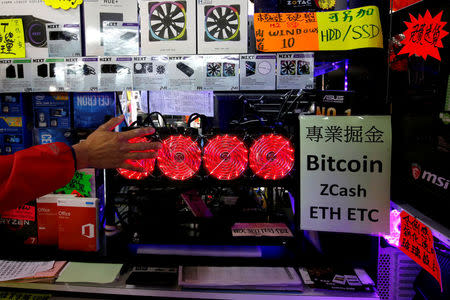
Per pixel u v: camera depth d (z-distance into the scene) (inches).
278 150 50.3
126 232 53.6
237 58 54.3
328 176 50.8
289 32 53.9
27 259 54.8
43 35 57.0
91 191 57.8
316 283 48.6
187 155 50.8
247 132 51.2
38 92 61.1
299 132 51.1
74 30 56.5
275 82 54.1
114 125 40.0
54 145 35.9
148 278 49.9
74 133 61.6
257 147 50.4
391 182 52.1
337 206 50.8
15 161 33.7
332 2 54.6
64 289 49.6
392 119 51.9
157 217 53.7
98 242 55.3
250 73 54.3
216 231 53.9
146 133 38.9
